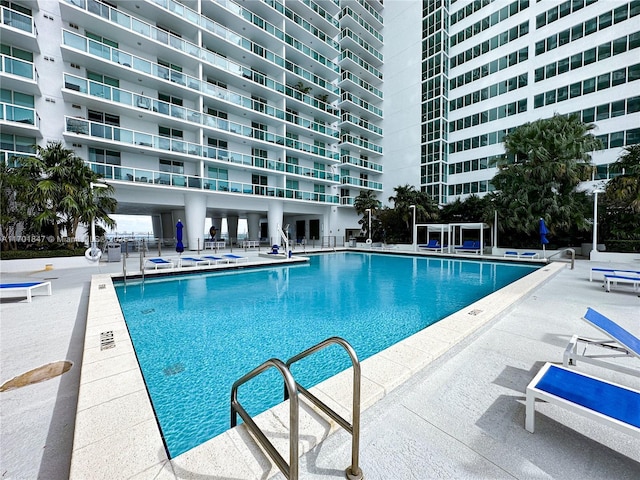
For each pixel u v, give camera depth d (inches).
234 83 834.8
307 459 74.3
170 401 124.0
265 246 1015.0
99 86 589.3
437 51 1084.5
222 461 68.4
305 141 1079.0
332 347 177.8
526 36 899.4
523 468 71.2
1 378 121.9
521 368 124.8
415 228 799.7
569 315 200.5
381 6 1273.4
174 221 918.4
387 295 313.0
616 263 512.1
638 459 73.2
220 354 168.4
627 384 109.7
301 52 983.6
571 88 814.5
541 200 609.0
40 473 72.7
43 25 561.9
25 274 386.9
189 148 718.5
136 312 249.0
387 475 69.6
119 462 67.5
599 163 762.8
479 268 518.6
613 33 742.5
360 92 1222.3
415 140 1168.2
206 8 762.2
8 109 504.4
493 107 981.8
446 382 113.8
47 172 453.7
